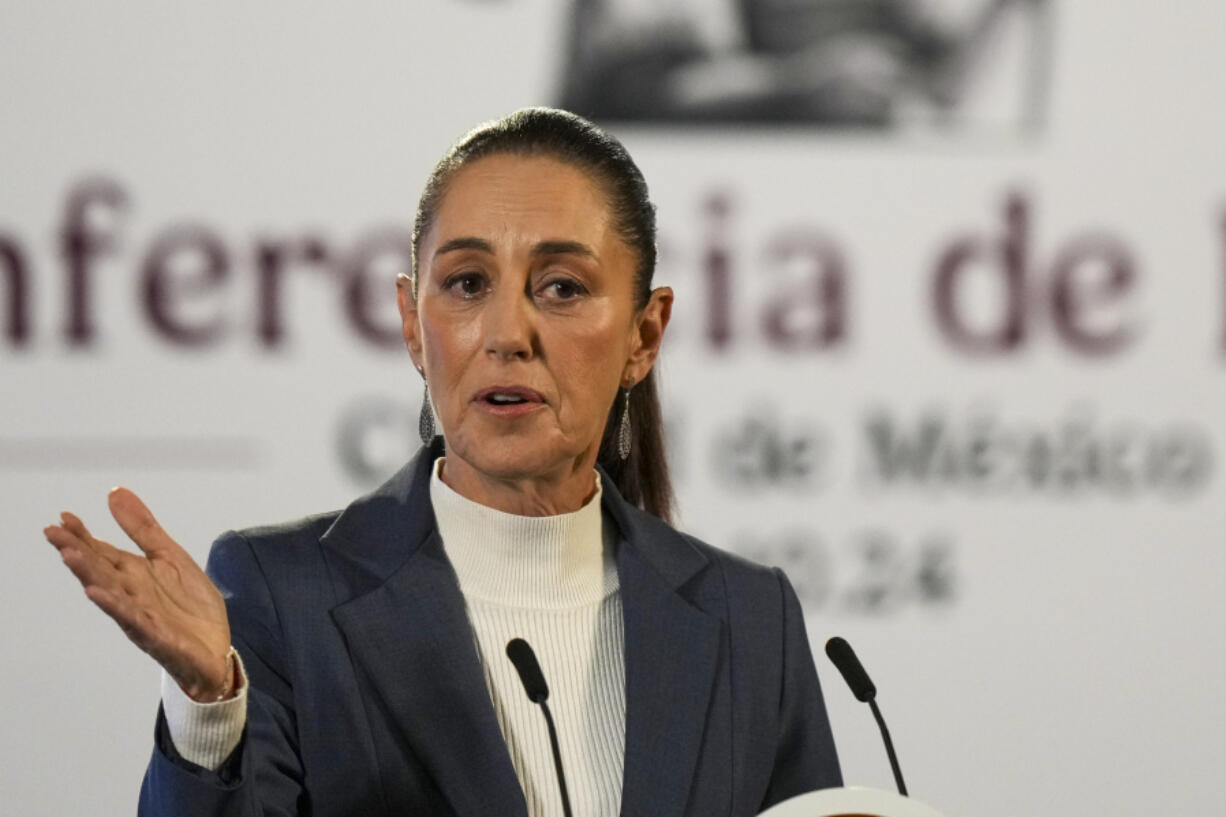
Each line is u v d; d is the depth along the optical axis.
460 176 6.21
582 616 6.69
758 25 13.79
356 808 6.07
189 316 13.27
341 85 13.46
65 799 13.09
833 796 5.30
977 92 13.96
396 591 6.35
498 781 6.09
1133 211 14.07
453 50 13.56
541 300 6.17
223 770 5.28
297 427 13.36
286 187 13.38
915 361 13.90
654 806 6.31
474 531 6.60
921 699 13.85
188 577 5.22
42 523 13.08
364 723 6.14
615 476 7.47
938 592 13.89
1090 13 14.03
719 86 13.75
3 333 13.04
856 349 13.85
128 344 13.19
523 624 6.56
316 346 13.40
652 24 13.70
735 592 7.10
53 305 13.10
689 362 13.69
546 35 13.63
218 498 13.27
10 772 13.04
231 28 13.35
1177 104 14.09
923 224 13.91
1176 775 14.03
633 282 6.42
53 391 13.09
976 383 13.94
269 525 6.63
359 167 13.47
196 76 13.30
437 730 6.15
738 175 13.75
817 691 7.19
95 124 13.18
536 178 6.16
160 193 13.26
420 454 6.83
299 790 6.04
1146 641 14.03
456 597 6.41
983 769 13.89
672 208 13.70
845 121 13.85
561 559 6.69
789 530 13.75
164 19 13.28
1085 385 14.02
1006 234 13.96
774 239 13.78
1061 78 14.01
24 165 13.09
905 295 13.90
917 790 13.82
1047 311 14.00
